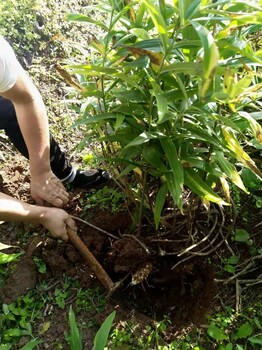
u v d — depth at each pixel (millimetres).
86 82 1492
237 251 1683
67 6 2432
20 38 2264
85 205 1813
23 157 1951
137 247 1607
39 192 1642
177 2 1158
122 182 1562
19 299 1593
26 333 1510
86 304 1583
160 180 1621
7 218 1458
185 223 1673
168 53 1133
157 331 1515
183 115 1252
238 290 1584
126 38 1237
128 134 1370
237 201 1753
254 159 1740
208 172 1379
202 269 1663
